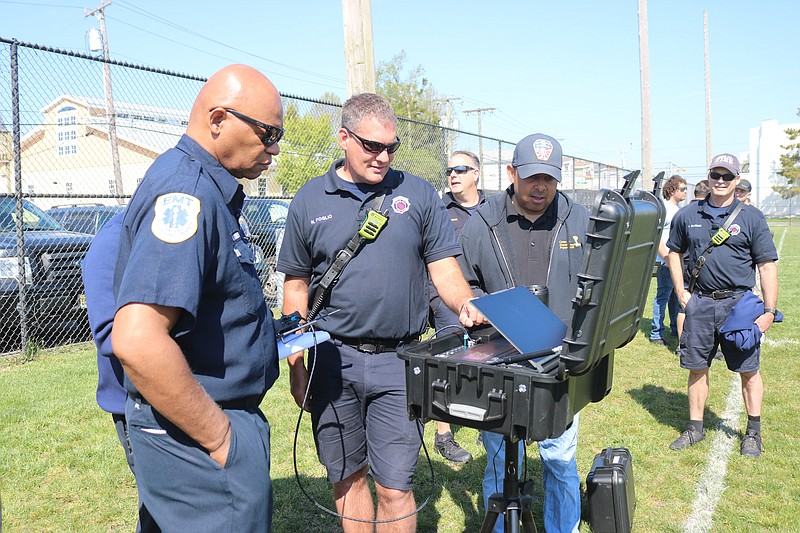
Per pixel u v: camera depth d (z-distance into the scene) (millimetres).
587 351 1728
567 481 3053
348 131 2596
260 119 1838
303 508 3734
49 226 7555
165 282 1602
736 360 4426
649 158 16266
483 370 1893
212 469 1752
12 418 4992
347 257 2639
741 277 4402
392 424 2705
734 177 4352
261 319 1927
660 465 4285
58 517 3555
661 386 6121
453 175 5062
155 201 1687
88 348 7332
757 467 4223
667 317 9695
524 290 2148
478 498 3865
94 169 8945
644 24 16141
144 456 1815
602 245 1695
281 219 8945
